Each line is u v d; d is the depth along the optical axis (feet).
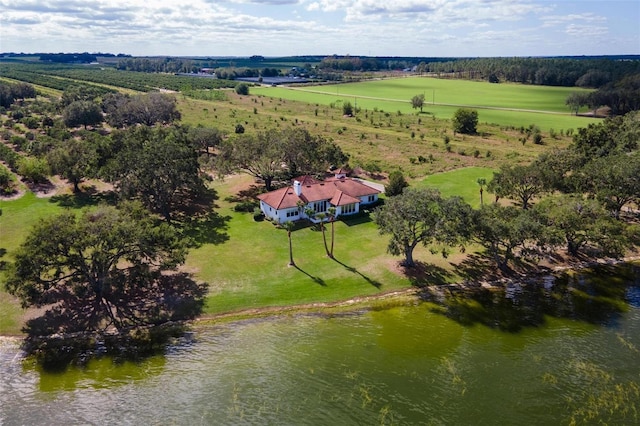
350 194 256.32
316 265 196.34
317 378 134.82
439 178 318.24
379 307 169.99
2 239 216.33
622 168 228.84
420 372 136.87
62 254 161.38
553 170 253.85
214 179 310.45
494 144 437.58
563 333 154.81
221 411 122.42
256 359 143.13
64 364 140.36
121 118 477.36
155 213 250.78
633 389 128.26
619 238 189.78
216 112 606.14
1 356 142.41
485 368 138.10
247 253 206.08
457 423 117.60
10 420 119.55
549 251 210.18
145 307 166.61
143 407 123.95
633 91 569.23
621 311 167.63
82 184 292.81
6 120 479.00
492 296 177.58
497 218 193.16
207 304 168.96
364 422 118.32
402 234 182.50
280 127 507.30
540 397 126.11
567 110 647.97
